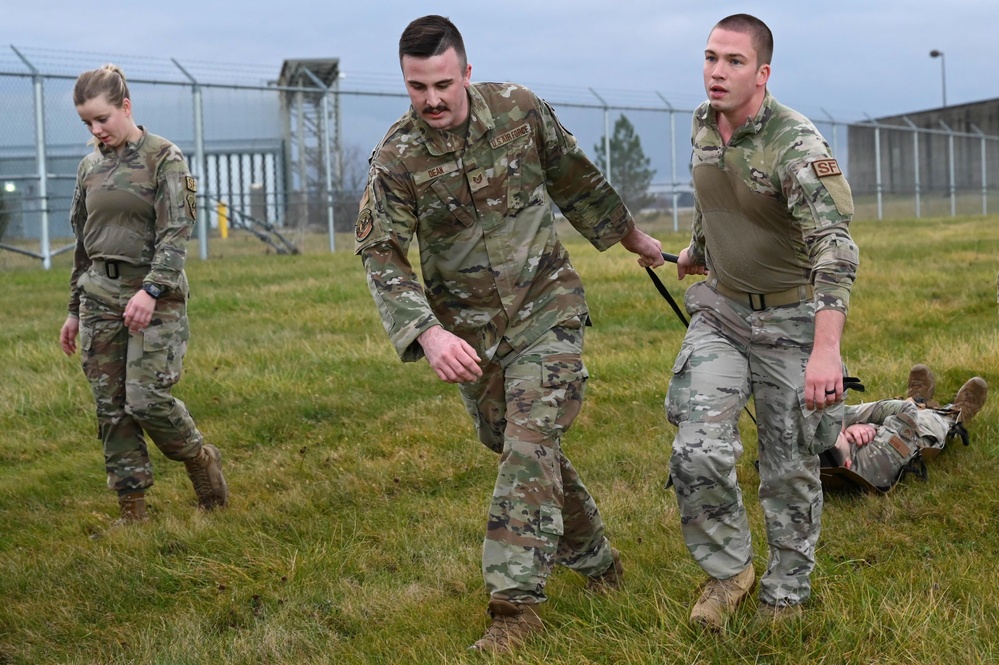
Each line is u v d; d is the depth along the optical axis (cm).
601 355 823
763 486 350
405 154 343
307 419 691
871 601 343
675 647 322
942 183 3681
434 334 326
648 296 1125
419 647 350
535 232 355
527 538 331
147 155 494
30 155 1927
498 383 362
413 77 328
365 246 342
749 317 347
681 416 341
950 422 529
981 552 407
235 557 461
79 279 513
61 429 695
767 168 328
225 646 378
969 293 1081
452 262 353
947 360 714
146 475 514
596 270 1372
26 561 461
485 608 378
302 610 402
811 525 347
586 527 369
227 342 942
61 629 399
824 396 303
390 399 722
